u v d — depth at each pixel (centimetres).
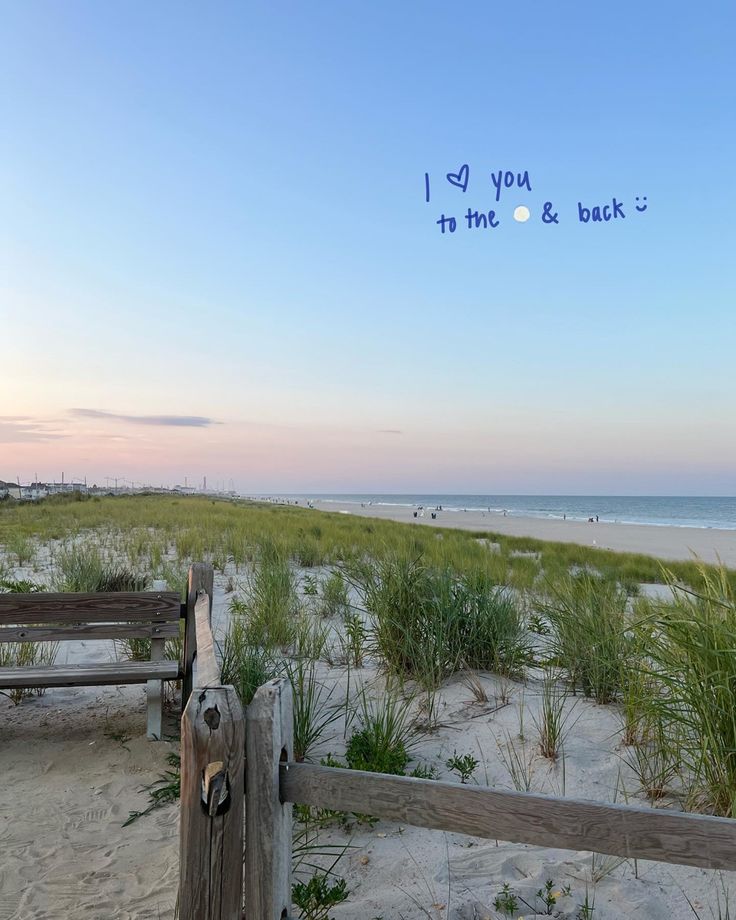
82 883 303
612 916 282
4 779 404
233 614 801
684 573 1516
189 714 189
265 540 1495
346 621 691
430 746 445
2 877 306
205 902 187
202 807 188
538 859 325
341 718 486
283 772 196
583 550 2044
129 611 489
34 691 550
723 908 286
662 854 177
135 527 2044
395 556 776
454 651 591
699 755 369
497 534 2627
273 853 191
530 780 394
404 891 299
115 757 436
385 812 190
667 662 399
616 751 429
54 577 1027
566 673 584
